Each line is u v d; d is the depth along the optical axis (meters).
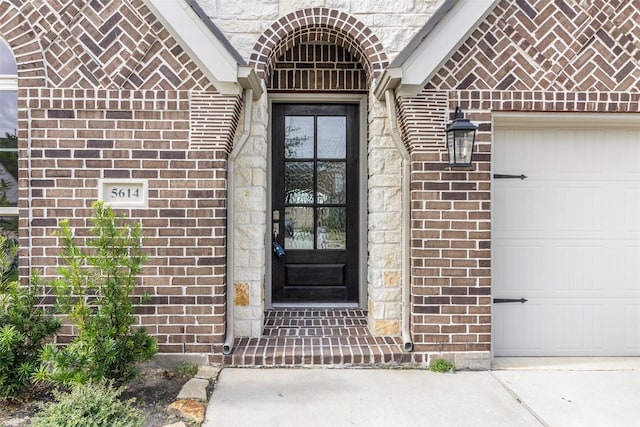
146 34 3.48
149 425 2.67
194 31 3.38
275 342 3.78
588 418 2.85
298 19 3.93
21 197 3.44
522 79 3.59
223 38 3.65
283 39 3.97
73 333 3.49
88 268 3.46
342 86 4.55
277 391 3.15
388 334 3.95
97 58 3.48
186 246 3.53
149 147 3.51
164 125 3.51
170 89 3.51
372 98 4.03
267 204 4.67
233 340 3.73
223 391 3.13
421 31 3.80
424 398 3.09
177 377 3.35
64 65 3.47
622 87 3.59
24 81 3.45
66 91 3.46
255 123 3.94
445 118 3.59
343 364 3.56
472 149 3.46
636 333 3.95
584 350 3.94
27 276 3.44
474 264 3.59
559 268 3.93
